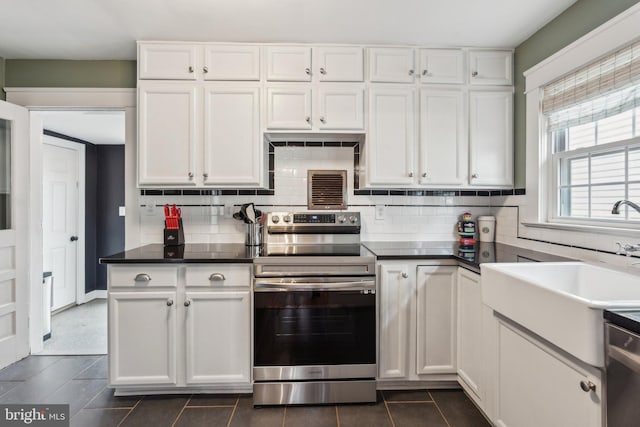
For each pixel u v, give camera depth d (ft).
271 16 6.52
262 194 8.57
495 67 7.75
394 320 6.72
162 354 6.47
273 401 6.40
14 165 7.95
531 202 7.20
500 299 4.79
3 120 7.93
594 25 5.70
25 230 8.21
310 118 7.44
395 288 6.72
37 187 8.66
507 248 7.59
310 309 6.40
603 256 5.56
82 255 13.60
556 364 3.84
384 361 6.72
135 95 8.26
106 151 14.44
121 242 14.47
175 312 6.48
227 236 8.50
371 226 8.67
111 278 6.40
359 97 7.52
